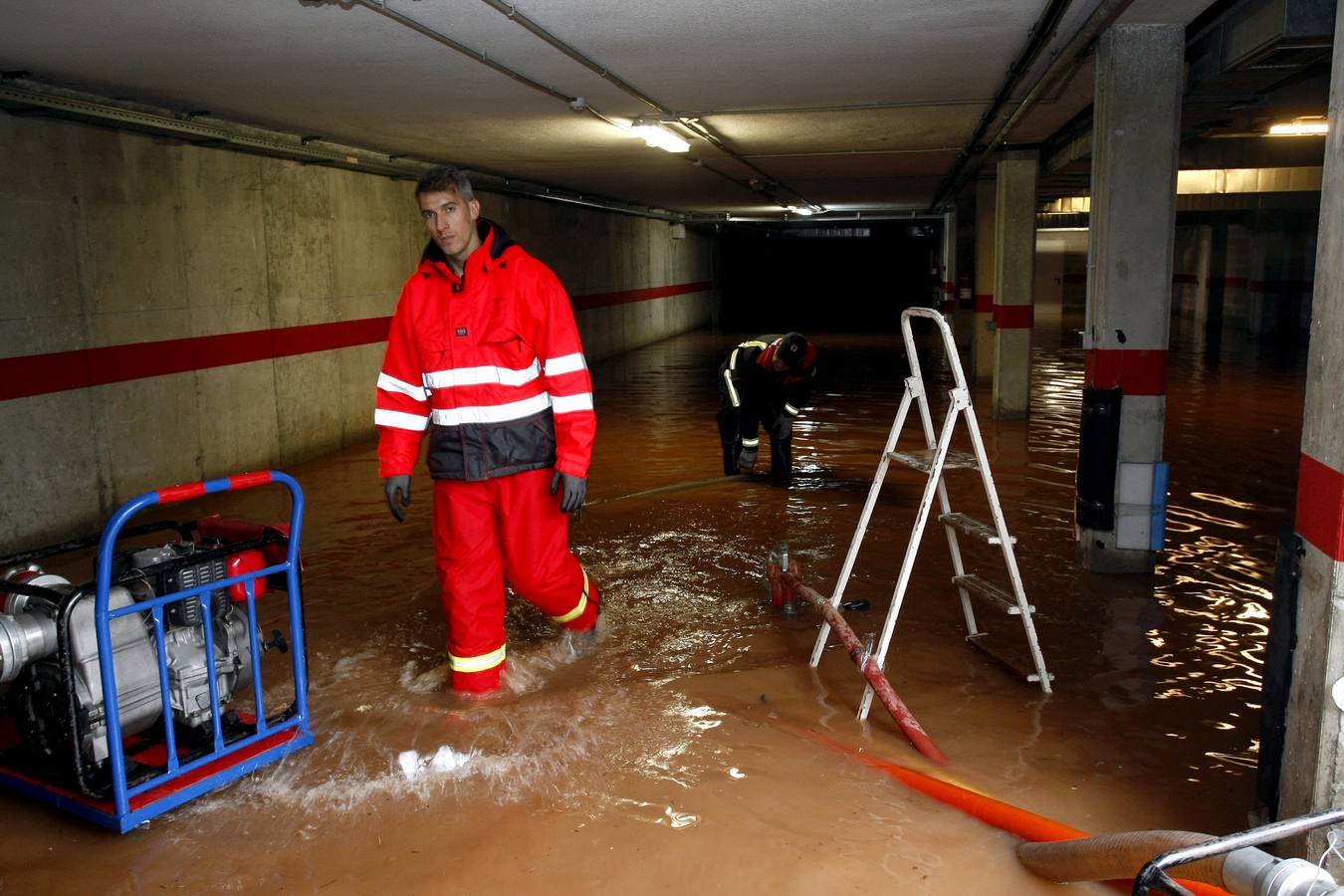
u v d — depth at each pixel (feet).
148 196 19.56
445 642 12.17
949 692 10.50
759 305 94.07
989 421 29.60
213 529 9.61
